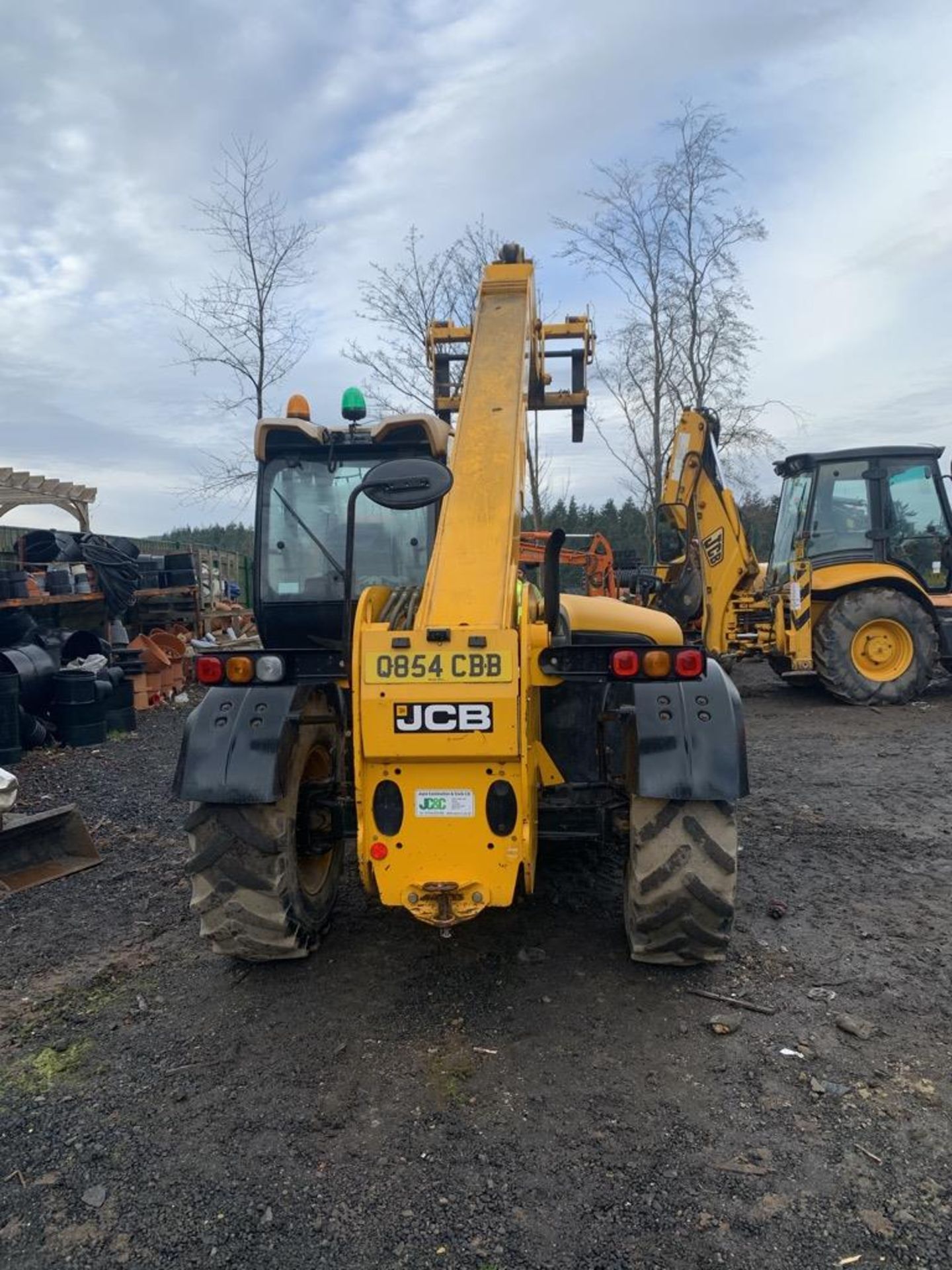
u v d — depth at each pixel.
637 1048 2.98
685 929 3.25
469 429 3.88
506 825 3.01
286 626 4.91
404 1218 2.28
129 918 4.26
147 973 3.65
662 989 3.36
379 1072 2.88
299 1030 3.15
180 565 13.17
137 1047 3.09
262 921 3.36
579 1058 2.93
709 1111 2.65
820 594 9.48
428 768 3.02
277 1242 2.22
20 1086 2.89
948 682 10.89
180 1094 2.80
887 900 4.22
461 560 3.29
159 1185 2.42
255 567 4.86
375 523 4.84
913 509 9.59
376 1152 2.52
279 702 3.30
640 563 15.35
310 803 3.65
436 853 3.02
